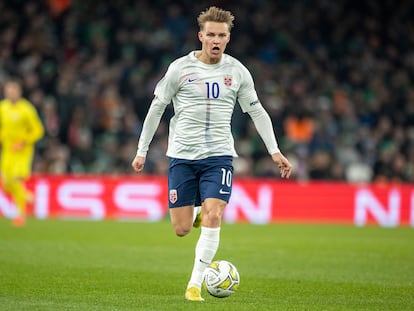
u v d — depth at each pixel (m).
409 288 31.06
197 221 30.28
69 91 78.62
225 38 26.88
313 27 92.19
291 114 79.81
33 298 26.67
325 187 69.19
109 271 34.56
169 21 88.69
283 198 68.94
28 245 44.41
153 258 40.06
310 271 36.06
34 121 56.41
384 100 86.06
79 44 86.75
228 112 27.62
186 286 30.62
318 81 86.50
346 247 47.34
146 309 24.48
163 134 76.56
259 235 54.56
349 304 26.86
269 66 87.06
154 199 68.56
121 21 88.44
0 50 84.19
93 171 75.44
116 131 76.81
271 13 91.56
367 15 93.75
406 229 63.16
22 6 87.94
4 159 56.97
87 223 62.19
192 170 27.58
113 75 82.38
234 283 26.77
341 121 82.19
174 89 27.52
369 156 78.06
